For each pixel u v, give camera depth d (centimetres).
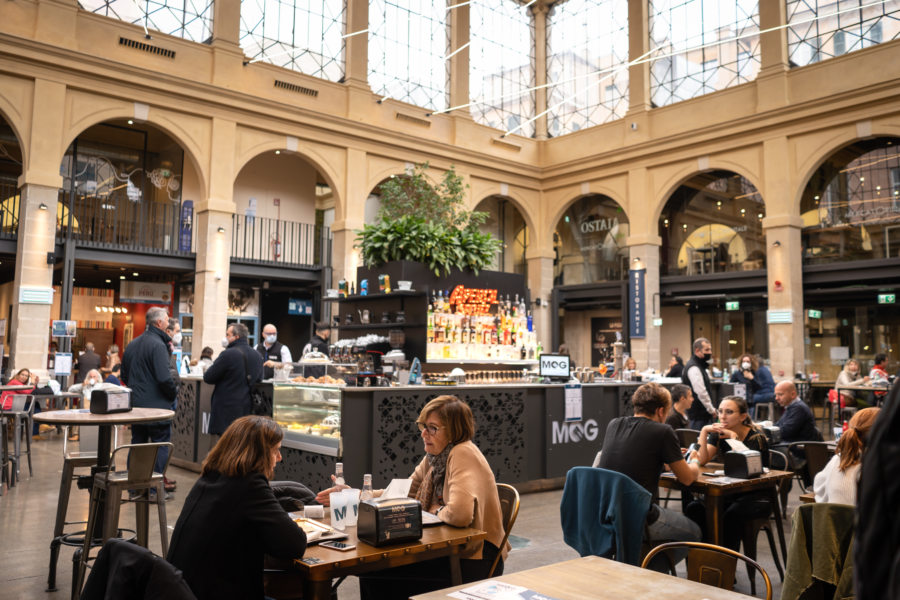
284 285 1539
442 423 284
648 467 346
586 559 216
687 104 1538
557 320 1777
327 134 1448
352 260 1451
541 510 590
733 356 1616
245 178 1505
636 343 1573
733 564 242
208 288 1266
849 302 1420
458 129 1659
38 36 1118
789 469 530
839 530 238
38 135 1111
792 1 1408
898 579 75
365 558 221
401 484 303
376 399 561
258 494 221
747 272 1420
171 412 418
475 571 268
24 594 362
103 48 1191
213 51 1314
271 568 252
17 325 1071
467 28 1711
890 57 1245
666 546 231
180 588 169
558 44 1845
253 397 652
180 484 682
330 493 288
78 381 1164
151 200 1448
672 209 1669
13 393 777
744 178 1524
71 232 1138
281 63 1431
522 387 662
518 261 1964
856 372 1162
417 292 784
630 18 1647
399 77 1605
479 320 855
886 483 79
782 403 592
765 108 1395
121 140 1433
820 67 1338
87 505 581
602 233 1758
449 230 888
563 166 1752
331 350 808
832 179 1380
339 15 1530
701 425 714
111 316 1541
